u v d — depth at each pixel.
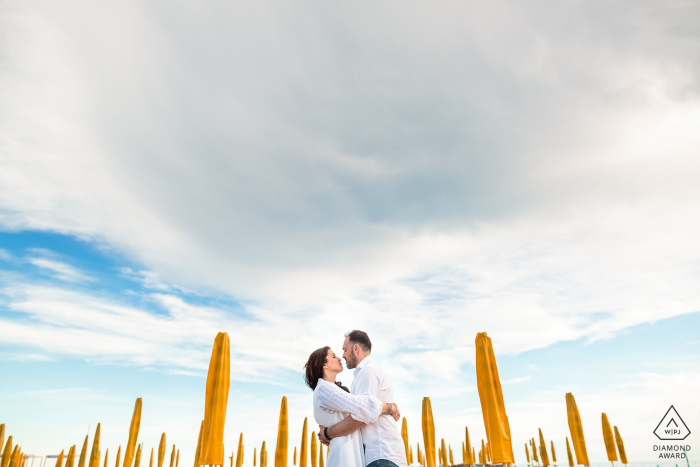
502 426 6.76
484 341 7.60
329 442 2.70
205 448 6.41
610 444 13.71
